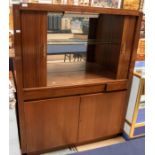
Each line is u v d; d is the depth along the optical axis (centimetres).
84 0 176
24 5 131
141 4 190
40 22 142
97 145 209
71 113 180
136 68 193
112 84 185
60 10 141
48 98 167
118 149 199
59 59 199
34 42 145
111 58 198
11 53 167
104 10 153
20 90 154
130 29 173
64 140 190
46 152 193
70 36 190
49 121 175
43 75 158
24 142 174
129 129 210
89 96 180
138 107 197
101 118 197
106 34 199
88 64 217
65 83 171
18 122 164
